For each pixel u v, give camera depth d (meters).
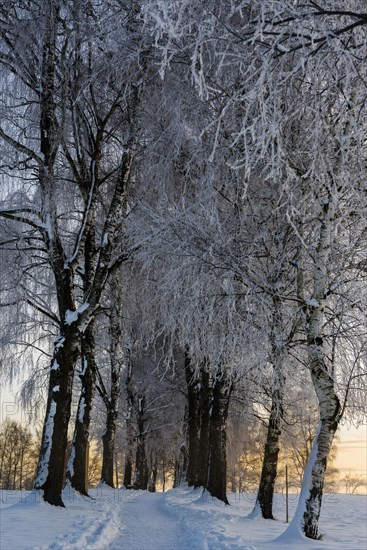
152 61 13.69
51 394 13.80
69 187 17.80
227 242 11.59
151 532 12.34
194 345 13.34
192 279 11.77
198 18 7.88
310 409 18.23
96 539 9.46
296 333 13.35
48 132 14.88
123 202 15.84
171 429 37.56
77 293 21.28
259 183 12.90
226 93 9.63
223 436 18.47
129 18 12.73
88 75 14.65
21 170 15.41
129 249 13.88
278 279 12.17
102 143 17.20
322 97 8.46
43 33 13.81
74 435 19.08
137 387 35.75
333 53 7.91
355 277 11.01
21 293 16.83
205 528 11.52
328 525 15.16
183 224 12.07
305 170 10.59
